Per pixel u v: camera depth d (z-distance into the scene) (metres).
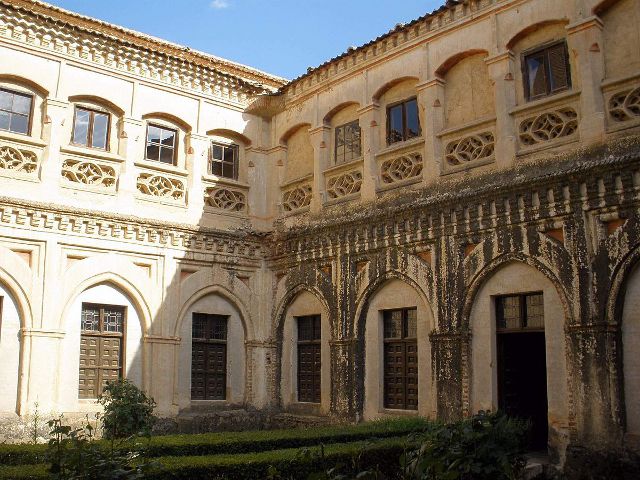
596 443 12.23
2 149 16.38
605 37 13.56
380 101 17.88
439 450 8.02
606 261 12.52
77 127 17.70
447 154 15.89
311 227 18.72
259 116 21.17
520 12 14.77
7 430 15.16
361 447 10.51
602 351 12.36
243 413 18.92
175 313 18.36
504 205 14.26
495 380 14.21
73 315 16.78
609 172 12.61
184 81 19.61
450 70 16.33
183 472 9.28
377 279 16.77
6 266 15.90
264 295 20.19
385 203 17.00
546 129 14.12
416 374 15.88
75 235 16.98
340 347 17.45
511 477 8.13
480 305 14.63
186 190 19.34
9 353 15.75
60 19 17.25
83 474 7.16
